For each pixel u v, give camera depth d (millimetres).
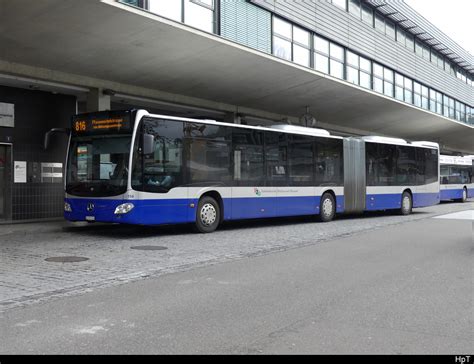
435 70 36938
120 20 13344
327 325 5250
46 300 6266
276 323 5312
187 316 5562
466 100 42938
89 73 16219
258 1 19391
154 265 8727
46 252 10070
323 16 23781
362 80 27344
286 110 24766
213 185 13766
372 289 6957
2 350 4441
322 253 10328
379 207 19922
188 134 13203
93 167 12656
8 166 15688
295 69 19547
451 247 11211
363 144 19281
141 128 12172
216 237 12852
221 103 21688
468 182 35125
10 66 14555
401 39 32156
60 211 16984
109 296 6492
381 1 27797
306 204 16734
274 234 13688
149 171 12297
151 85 18125
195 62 16781
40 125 16500
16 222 15555
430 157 22938
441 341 4738
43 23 12828
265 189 15234
